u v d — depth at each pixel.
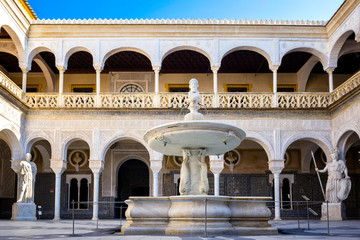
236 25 18.38
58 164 17.70
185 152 10.05
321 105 18.03
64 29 18.52
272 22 18.38
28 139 17.88
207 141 9.54
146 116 17.95
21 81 22.45
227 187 21.67
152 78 22.30
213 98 18.12
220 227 8.49
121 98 18.20
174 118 17.89
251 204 9.04
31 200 17.52
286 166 21.95
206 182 9.80
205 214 7.98
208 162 21.80
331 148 17.73
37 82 22.41
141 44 18.53
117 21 18.41
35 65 21.64
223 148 10.33
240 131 9.48
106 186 21.86
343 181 16.88
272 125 17.88
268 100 18.14
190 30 18.50
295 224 13.17
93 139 17.86
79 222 14.88
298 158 22.05
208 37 18.53
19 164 17.41
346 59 20.61
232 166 21.80
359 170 22.03
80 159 22.08
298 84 22.20
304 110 17.91
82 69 22.05
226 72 22.42
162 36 18.56
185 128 8.99
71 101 20.08
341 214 16.66
